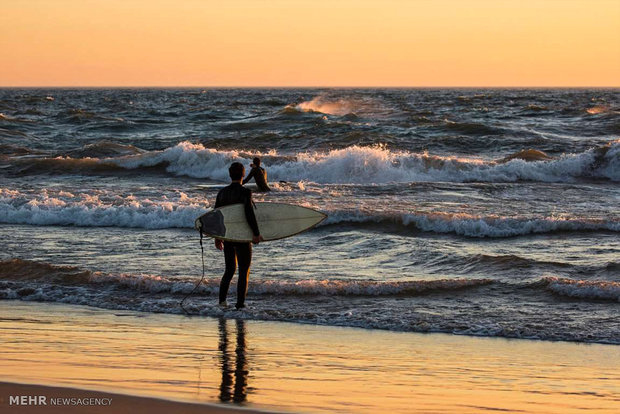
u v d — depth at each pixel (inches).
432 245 960.9
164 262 873.5
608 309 652.1
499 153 2321.6
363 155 1913.1
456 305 669.9
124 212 1243.2
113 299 692.7
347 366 482.0
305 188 1576.0
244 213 653.9
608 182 1830.7
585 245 976.9
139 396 383.2
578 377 462.9
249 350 523.5
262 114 4303.6
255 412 363.9
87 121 3708.2
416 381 445.7
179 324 608.1
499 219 1090.1
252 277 785.6
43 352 493.0
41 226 1212.5
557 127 3046.3
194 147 2055.9
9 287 734.5
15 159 2091.5
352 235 1045.8
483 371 474.3
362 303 680.4
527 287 723.4
